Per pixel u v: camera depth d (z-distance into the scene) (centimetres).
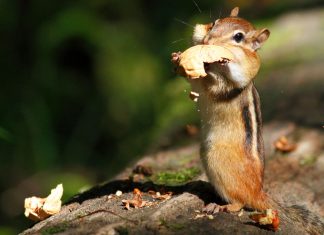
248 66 803
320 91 1341
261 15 2108
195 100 765
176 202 764
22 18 1802
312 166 1011
